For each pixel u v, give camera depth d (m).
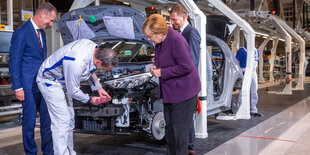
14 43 3.09
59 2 5.95
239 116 6.02
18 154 3.78
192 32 3.17
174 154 2.61
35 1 6.39
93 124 3.54
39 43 3.24
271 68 16.89
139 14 3.36
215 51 6.14
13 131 5.23
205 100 4.41
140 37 3.69
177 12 3.27
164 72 2.45
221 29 5.77
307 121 5.65
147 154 3.66
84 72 2.73
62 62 2.76
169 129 2.61
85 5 4.22
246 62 6.11
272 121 5.69
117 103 3.49
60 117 2.92
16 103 5.94
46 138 3.33
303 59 12.49
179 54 2.43
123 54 4.18
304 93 11.12
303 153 3.64
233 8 8.73
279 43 21.36
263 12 7.75
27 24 3.19
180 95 2.49
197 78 2.58
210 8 7.77
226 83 5.46
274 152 3.69
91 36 3.69
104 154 3.69
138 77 3.35
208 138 4.39
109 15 3.45
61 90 2.95
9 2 5.60
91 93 3.51
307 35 13.78
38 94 3.27
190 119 2.56
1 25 5.47
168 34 2.51
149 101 3.91
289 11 15.93
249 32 5.97
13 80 3.07
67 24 3.65
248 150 3.77
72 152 3.31
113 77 3.59
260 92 11.64
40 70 2.91
